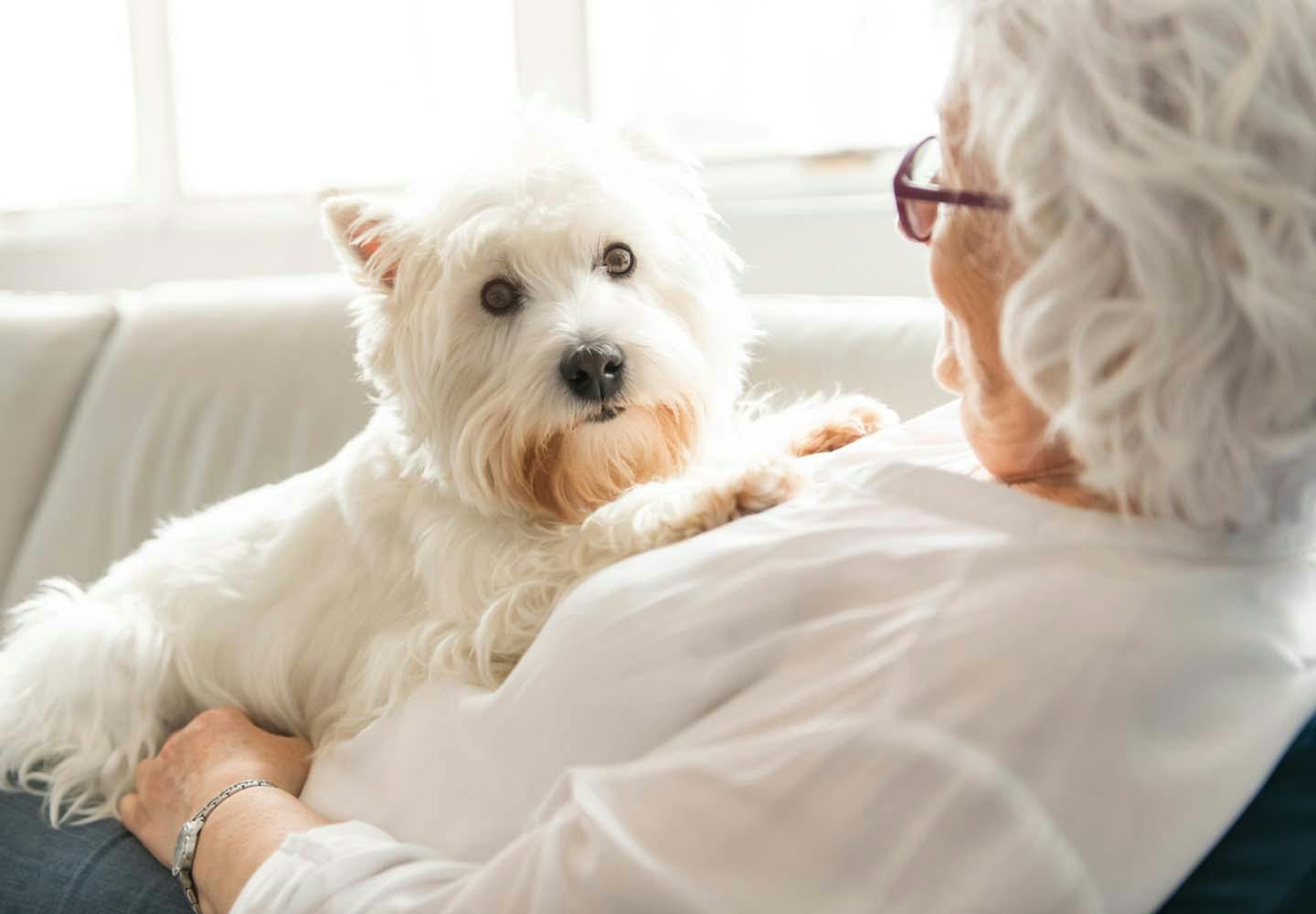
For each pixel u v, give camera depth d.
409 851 0.96
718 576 0.93
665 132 1.58
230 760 1.33
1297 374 0.74
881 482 0.96
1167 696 0.74
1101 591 0.76
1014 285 0.87
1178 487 0.78
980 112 0.86
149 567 1.71
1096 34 0.77
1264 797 0.75
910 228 1.00
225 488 2.19
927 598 0.82
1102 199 0.74
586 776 0.85
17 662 1.69
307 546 1.60
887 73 2.47
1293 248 0.73
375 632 1.53
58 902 1.30
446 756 1.07
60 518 2.27
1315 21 0.75
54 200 3.53
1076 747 0.72
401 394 1.50
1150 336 0.75
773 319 2.00
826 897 0.73
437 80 3.07
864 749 0.75
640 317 1.41
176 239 3.33
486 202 1.42
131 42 3.31
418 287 1.46
